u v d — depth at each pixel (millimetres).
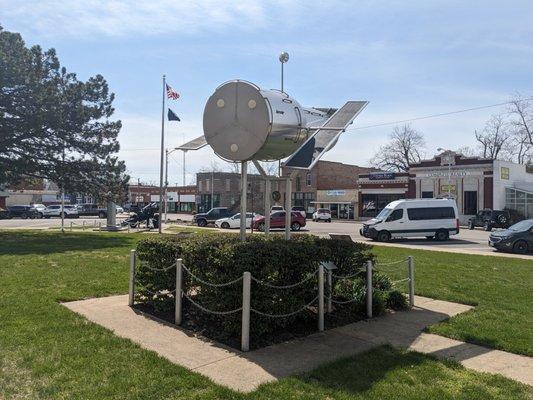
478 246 24078
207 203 77375
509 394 4496
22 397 4168
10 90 23812
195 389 4449
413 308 8172
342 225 47812
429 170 53438
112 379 4594
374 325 6969
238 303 5980
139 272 7840
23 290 8812
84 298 8445
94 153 27062
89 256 14688
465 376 4941
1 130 23594
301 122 7168
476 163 49312
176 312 6762
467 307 8305
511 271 12977
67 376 4645
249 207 66188
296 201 71500
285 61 9523
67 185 26750
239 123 6988
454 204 27875
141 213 37344
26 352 5289
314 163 7273
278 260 6148
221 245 6527
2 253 15375
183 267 6848
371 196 60812
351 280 7836
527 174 53656
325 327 6762
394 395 4352
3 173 25078
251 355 5488
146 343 5844
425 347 5938
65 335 6004
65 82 26516
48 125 24625
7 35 24688
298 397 4266
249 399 4230
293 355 5520
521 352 5766
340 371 4949
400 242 26547
